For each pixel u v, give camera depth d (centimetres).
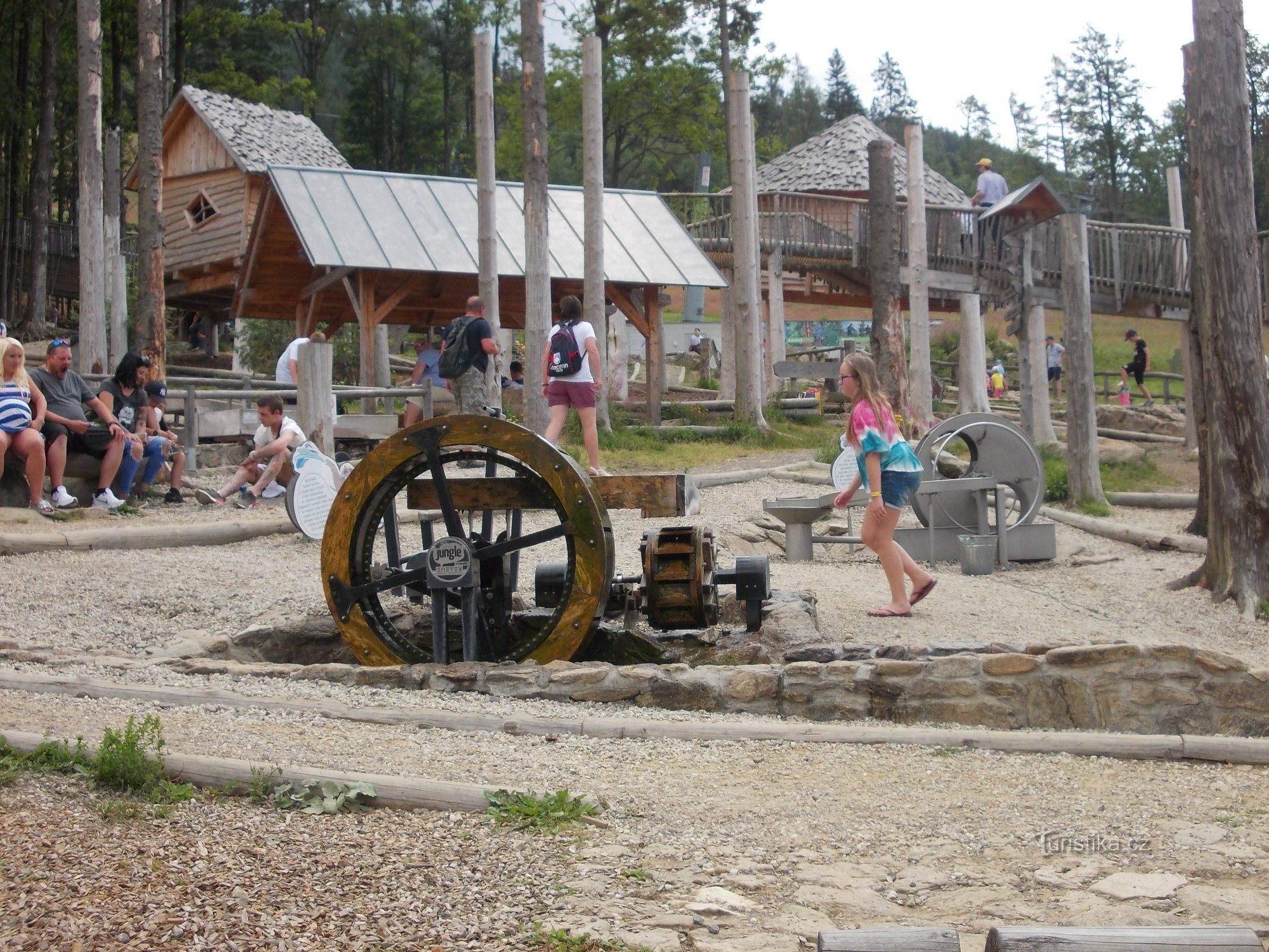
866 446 923
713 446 2122
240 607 948
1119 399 3203
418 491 849
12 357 1199
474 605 820
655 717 680
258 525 1242
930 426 2225
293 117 3666
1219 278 1122
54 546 1118
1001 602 1041
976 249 2311
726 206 3228
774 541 1375
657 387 2339
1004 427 1336
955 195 3716
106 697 673
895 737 638
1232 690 700
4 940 362
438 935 379
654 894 420
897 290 2217
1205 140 1126
